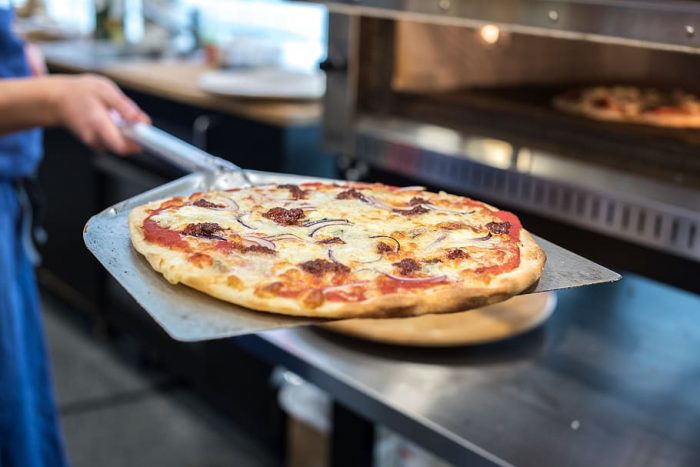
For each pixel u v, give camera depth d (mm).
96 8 3201
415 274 729
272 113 1957
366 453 1544
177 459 2121
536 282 732
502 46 1686
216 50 2768
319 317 679
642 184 1184
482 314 1117
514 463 817
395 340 1036
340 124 1613
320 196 933
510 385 972
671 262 1226
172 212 848
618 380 992
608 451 845
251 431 2234
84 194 2637
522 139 1418
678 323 1154
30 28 3387
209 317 670
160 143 1071
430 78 1637
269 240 791
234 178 978
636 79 1590
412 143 1474
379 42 1552
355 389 960
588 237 1325
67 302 2973
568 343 1084
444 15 1251
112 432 2230
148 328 2490
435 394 946
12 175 1510
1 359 1460
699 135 1305
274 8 2877
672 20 996
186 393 2451
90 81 1288
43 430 1650
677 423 903
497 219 883
